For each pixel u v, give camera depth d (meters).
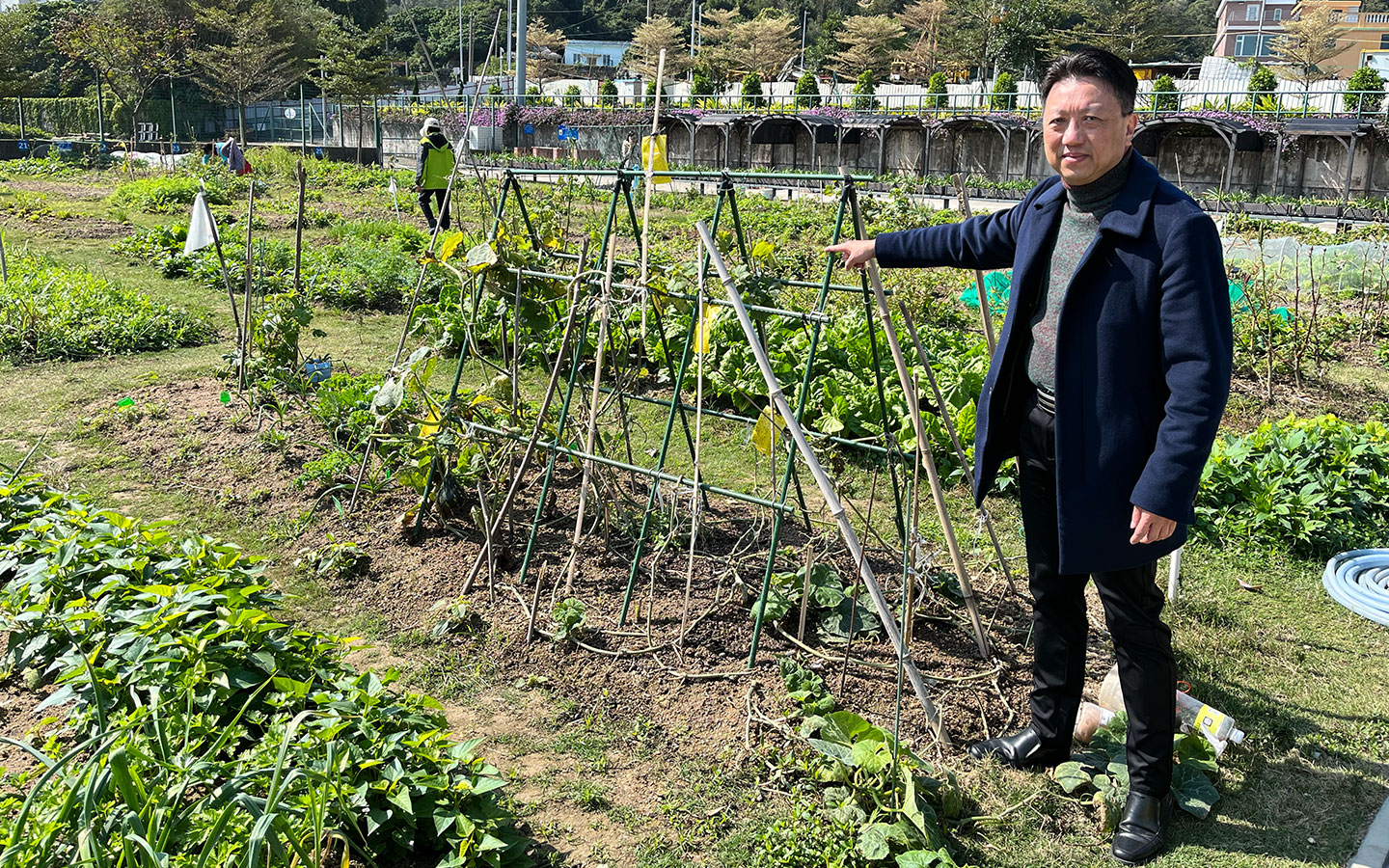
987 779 3.50
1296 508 5.68
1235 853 3.22
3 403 7.13
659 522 5.09
